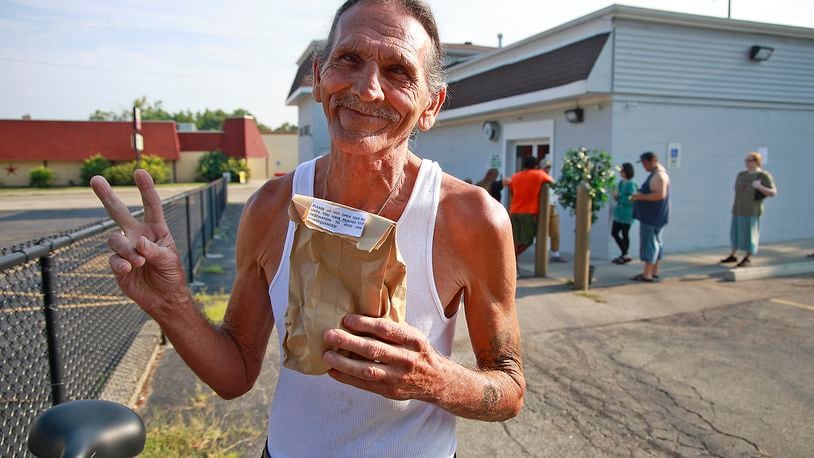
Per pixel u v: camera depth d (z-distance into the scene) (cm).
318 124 2181
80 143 3616
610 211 888
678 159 930
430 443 131
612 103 873
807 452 314
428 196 127
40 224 1463
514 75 1078
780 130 1015
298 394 130
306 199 101
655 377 416
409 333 98
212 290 683
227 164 3872
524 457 309
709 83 933
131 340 443
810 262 814
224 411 350
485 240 128
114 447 90
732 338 504
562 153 1000
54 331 249
